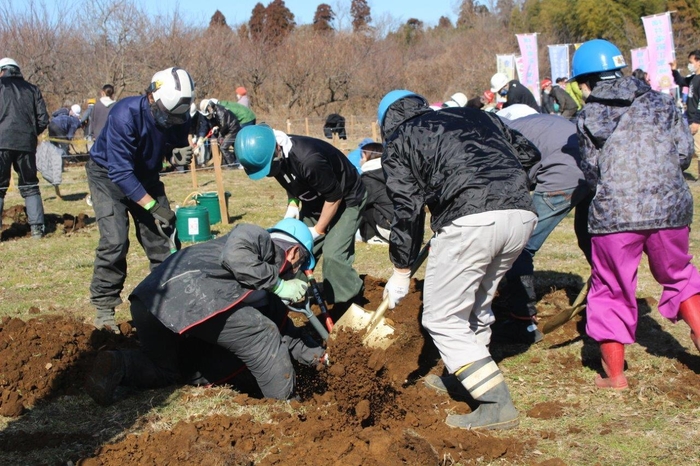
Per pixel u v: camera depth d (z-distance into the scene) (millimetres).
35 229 9992
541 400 4531
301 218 5695
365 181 8320
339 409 4199
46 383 4766
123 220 5820
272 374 4457
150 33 31516
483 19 51500
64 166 19641
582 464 3746
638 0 44312
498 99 13539
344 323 4496
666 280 4617
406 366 5062
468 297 4062
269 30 44281
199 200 10898
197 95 32719
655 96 4477
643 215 4344
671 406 4320
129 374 4598
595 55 4574
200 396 4629
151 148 5617
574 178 5336
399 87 39812
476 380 4094
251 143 4949
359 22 53500
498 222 3859
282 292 4363
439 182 3965
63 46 29438
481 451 3863
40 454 3951
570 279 7207
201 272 4383
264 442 3971
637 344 5387
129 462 3748
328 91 37312
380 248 8758
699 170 13664
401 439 3797
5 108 9547
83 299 6988
